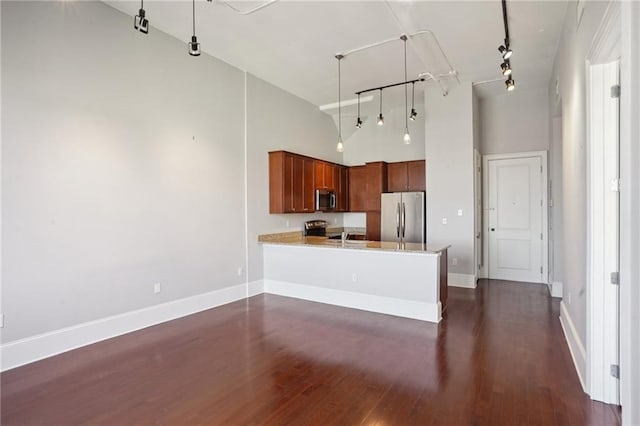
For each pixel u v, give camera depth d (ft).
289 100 20.42
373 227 23.07
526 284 19.35
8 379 8.98
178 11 11.98
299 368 9.50
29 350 9.96
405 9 11.59
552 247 16.84
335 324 13.08
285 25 12.76
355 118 24.77
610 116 7.65
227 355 10.39
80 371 9.42
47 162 10.37
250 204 17.63
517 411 7.41
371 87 19.39
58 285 10.61
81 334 11.12
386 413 7.41
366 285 14.92
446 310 14.66
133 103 12.63
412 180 22.75
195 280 14.84
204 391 8.37
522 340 11.28
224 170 16.25
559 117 16.22
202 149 15.21
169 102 13.87
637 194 4.71
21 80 9.84
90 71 11.39
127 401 7.97
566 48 11.75
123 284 12.31
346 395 8.13
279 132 19.62
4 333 9.54
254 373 9.25
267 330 12.51
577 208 9.71
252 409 7.61
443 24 12.55
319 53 15.08
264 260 18.35
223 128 16.21
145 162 13.02
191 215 14.71
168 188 13.82
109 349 10.87
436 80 17.46
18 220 9.78
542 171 19.56
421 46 14.32
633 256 4.83
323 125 23.72
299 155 19.93
